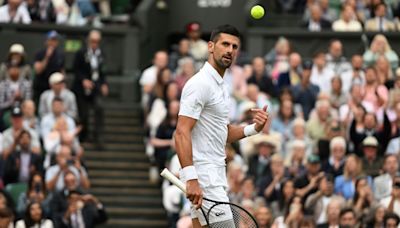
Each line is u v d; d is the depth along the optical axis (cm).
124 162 3114
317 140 2852
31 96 3086
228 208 1664
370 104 3033
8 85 3053
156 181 3020
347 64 3250
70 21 3525
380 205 2606
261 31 3531
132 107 3366
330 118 2903
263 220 2550
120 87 3459
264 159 2792
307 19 3603
